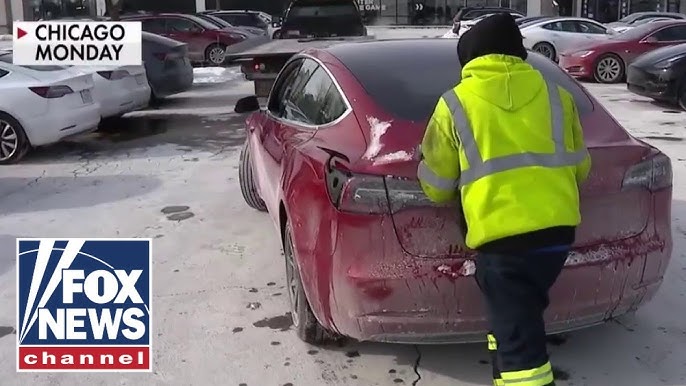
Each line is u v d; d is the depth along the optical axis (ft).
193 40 71.46
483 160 9.39
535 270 9.46
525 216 9.23
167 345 13.62
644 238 11.43
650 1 120.37
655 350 12.92
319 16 49.14
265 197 16.85
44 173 27.84
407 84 13.16
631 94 47.32
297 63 16.76
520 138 9.43
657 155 11.75
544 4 123.13
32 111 29.32
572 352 12.93
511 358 9.61
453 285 10.60
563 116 9.80
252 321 14.49
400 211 10.60
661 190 11.72
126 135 35.60
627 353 12.85
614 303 11.34
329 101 13.61
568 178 9.59
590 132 12.03
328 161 11.43
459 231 10.64
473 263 10.63
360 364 12.72
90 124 31.68
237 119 39.65
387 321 10.79
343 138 12.16
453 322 10.81
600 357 12.73
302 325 13.14
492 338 10.26
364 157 11.24
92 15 126.11
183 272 17.04
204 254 18.20
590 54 54.44
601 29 66.08
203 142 33.27
